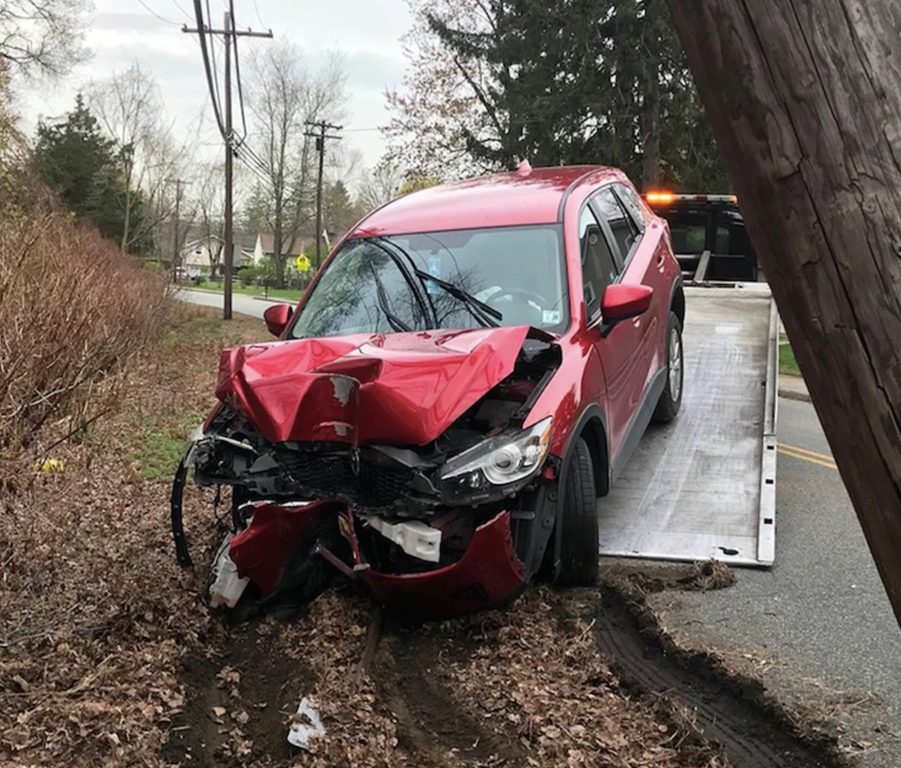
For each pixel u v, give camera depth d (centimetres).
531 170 636
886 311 118
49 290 687
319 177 5288
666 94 2694
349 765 294
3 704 329
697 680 360
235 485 415
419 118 3844
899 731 317
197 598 421
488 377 382
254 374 407
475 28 3481
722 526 514
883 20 117
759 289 1057
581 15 2614
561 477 393
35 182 1950
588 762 295
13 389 536
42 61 2617
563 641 381
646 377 575
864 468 125
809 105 119
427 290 497
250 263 10331
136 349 1076
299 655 374
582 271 498
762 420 654
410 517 368
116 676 352
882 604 434
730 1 122
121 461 731
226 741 317
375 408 362
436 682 356
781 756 304
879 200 117
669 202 1355
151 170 5488
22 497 527
